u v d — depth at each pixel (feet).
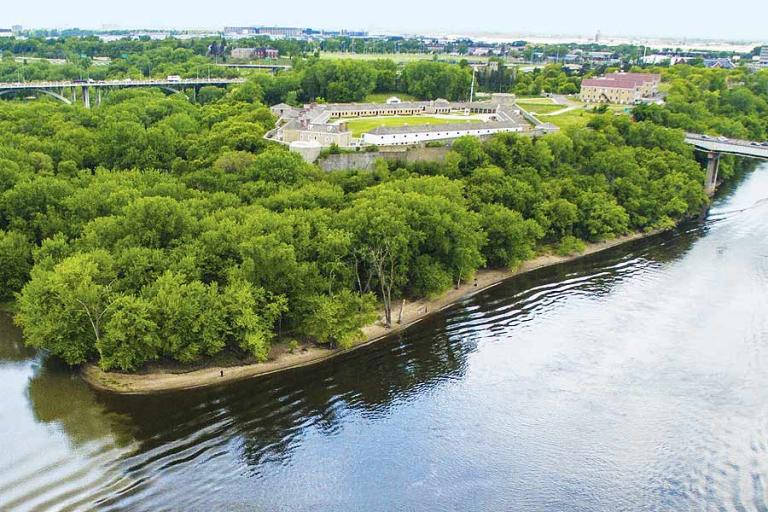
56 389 356.79
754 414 345.10
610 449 318.04
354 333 396.78
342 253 426.10
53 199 491.72
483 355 402.11
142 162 627.46
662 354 403.13
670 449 318.24
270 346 400.06
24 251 451.53
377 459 309.63
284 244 395.34
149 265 389.60
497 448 318.04
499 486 293.23
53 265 406.00
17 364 382.01
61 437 317.01
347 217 455.63
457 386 369.09
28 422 327.47
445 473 301.22
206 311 368.07
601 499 287.07
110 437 318.86
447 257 483.51
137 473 294.46
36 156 579.07
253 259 392.27
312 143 617.21
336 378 376.68
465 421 338.54
